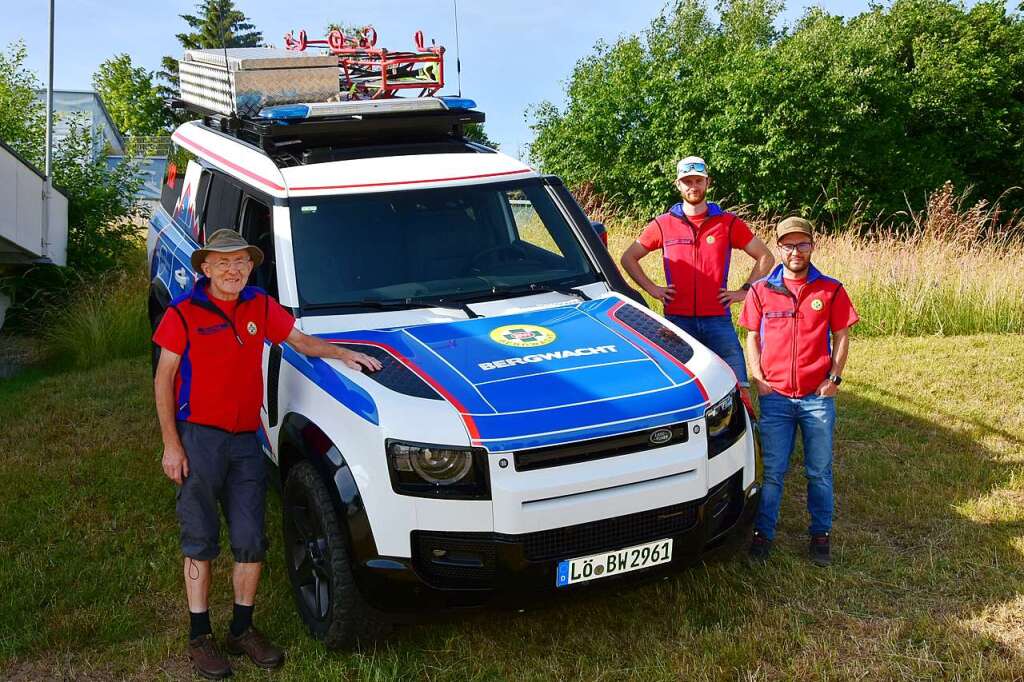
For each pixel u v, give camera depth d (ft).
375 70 22.07
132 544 16.05
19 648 12.87
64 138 39.40
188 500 12.35
